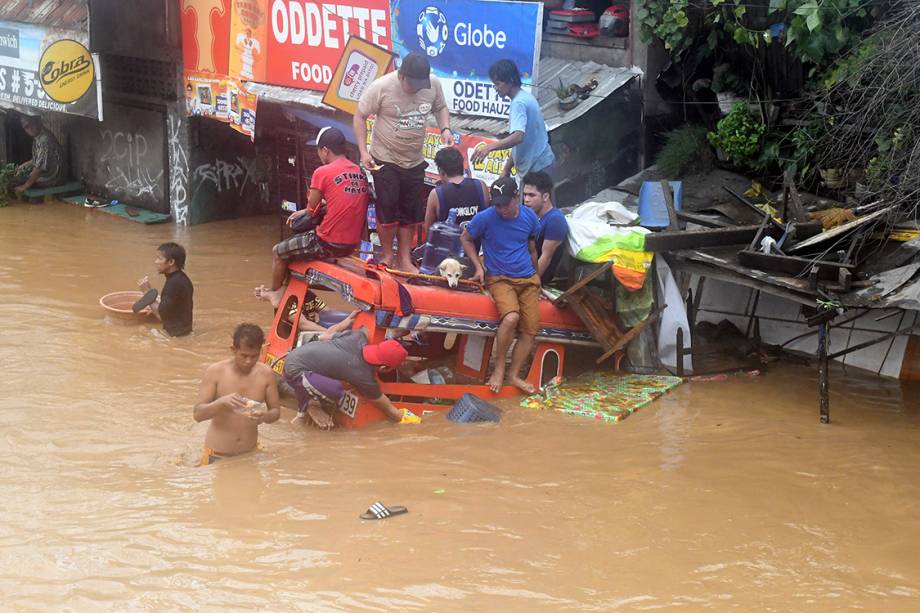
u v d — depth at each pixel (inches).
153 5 611.8
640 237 366.6
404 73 363.3
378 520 271.1
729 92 451.5
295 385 332.5
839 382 382.0
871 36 382.9
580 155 470.6
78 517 270.7
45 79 649.0
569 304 374.6
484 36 457.7
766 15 422.9
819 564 253.3
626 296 383.6
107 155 691.4
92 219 655.8
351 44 462.9
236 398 298.8
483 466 309.1
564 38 507.5
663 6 452.4
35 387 369.4
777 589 241.0
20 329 435.2
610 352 380.2
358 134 371.9
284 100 543.8
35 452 314.5
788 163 427.2
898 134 361.1
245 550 253.8
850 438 331.6
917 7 356.5
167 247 424.8
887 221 353.7
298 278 381.1
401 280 355.9
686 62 466.3
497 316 362.0
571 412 353.4
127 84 661.9
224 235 619.5
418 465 309.1
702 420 347.6
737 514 279.6
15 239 596.1
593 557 254.7
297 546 256.4
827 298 333.4
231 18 576.1
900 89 358.0
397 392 350.0
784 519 277.1
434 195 369.7
